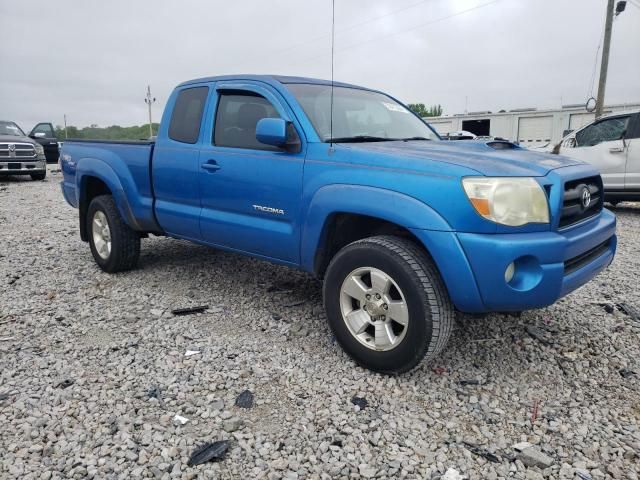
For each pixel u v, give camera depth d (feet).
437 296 9.78
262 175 12.44
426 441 8.68
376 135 13.43
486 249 9.21
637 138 30.55
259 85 13.34
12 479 7.63
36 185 48.85
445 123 106.73
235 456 8.25
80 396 9.86
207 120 14.25
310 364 11.22
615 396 10.15
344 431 8.86
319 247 11.53
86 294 15.71
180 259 19.67
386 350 10.39
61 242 23.13
